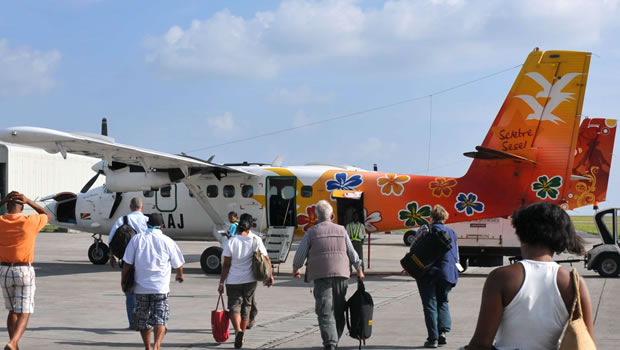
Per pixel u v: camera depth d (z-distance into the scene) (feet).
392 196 63.31
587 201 105.91
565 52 56.85
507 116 58.85
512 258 63.87
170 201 71.05
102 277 60.75
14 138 53.52
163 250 27.43
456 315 38.96
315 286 28.32
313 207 66.03
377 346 30.14
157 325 27.27
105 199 72.74
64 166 160.25
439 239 29.07
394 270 70.79
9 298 26.48
